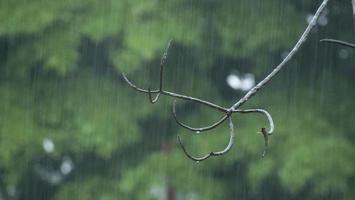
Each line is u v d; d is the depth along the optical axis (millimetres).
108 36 41969
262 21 40719
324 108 42031
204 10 40938
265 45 40812
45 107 43031
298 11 42438
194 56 42375
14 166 42156
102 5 41219
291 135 39969
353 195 40031
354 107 42250
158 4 40125
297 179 38344
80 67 44188
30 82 43375
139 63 40500
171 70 42438
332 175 38875
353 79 43500
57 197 43469
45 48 41625
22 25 41094
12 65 43219
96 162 44062
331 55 42875
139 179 40875
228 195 42906
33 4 41469
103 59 44031
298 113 41438
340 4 42469
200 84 42781
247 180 42781
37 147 42438
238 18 40938
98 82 43094
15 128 42188
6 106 42812
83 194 43344
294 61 42344
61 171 46000
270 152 39938
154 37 39562
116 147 41406
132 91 42438
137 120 43125
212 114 42562
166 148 43125
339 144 39250
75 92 43000
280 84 42406
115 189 43094
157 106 42344
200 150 41188
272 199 43344
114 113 42094
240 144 40594
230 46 40875
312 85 42625
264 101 42125
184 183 41062
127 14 40562
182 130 42562
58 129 42719
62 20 41406
